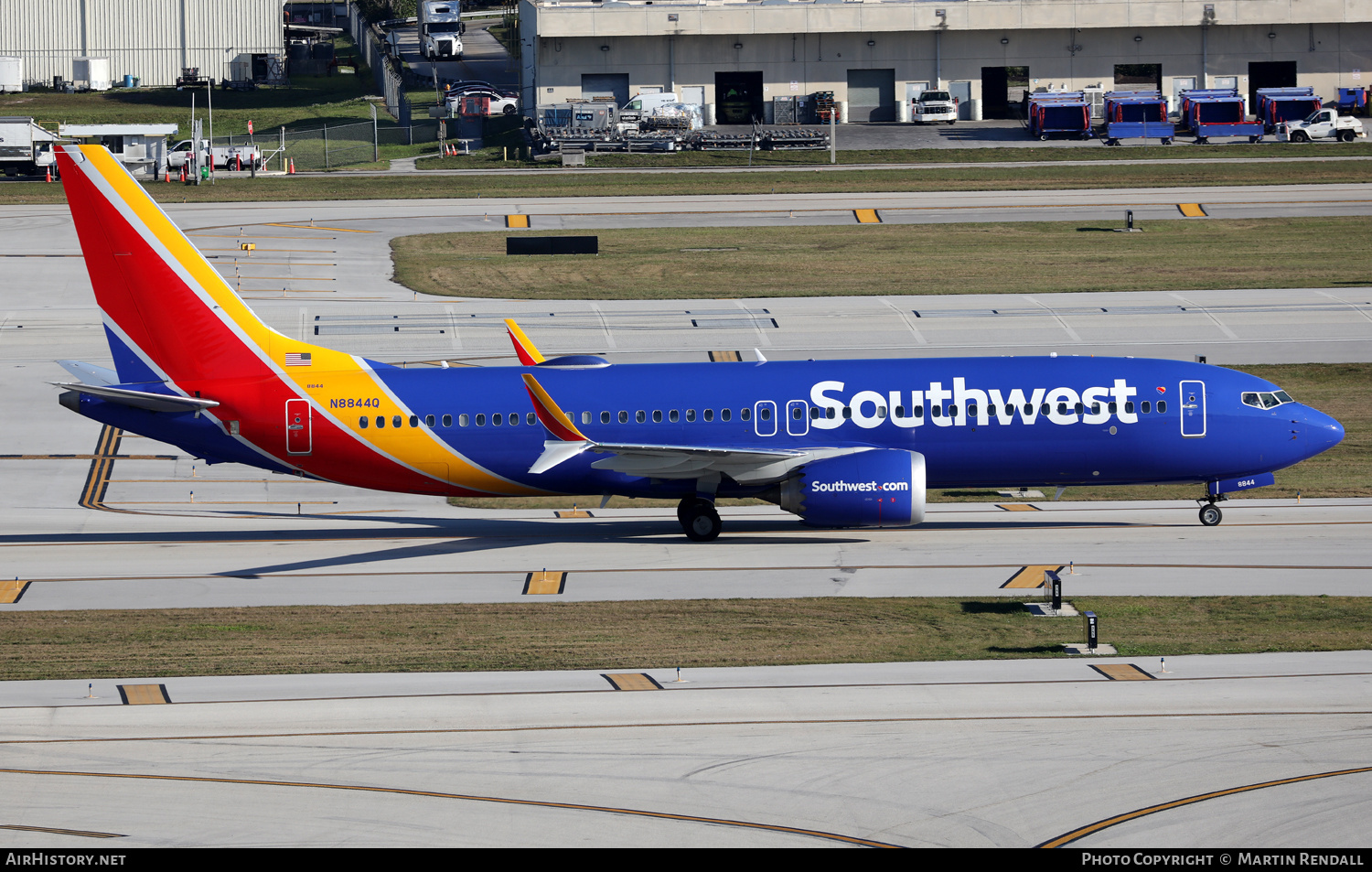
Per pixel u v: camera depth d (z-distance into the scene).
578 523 199.50
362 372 181.50
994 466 179.88
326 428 179.38
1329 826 88.81
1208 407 178.88
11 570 170.62
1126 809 91.94
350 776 99.06
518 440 180.62
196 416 179.62
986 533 184.00
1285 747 102.38
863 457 174.38
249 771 100.00
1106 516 195.12
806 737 106.06
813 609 147.25
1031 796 94.31
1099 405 178.38
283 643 137.50
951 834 88.56
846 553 173.88
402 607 152.25
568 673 125.62
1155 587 153.38
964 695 116.31
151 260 175.75
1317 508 195.50
